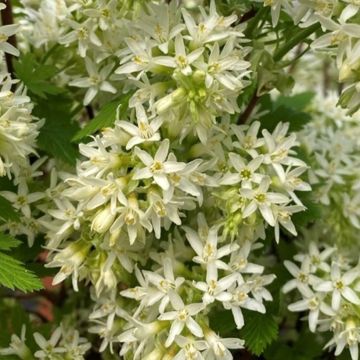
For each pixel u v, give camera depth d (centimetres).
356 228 33
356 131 38
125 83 30
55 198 29
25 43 33
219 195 27
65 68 32
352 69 25
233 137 29
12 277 26
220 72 26
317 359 33
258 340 28
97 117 28
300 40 29
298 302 30
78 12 30
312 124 38
